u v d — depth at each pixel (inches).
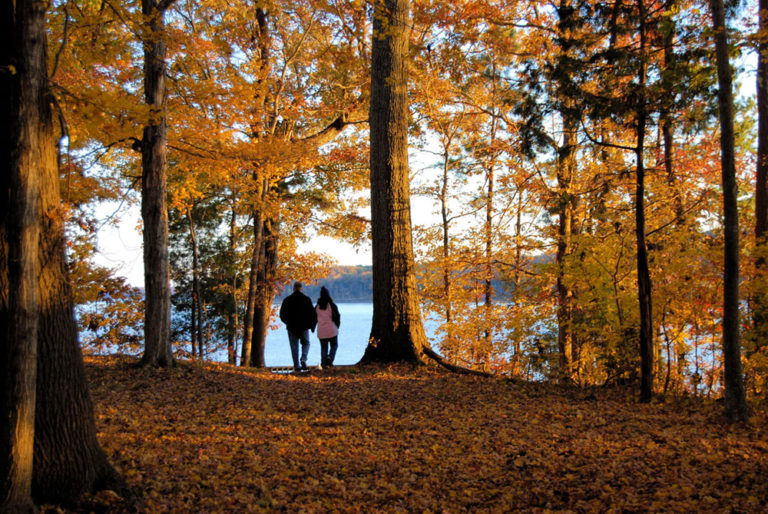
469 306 591.5
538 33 491.8
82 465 136.1
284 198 671.8
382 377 350.9
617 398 301.4
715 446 201.3
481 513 155.6
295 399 292.2
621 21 298.5
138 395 269.6
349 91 574.9
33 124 120.0
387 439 222.8
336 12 448.8
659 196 440.8
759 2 376.2
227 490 160.1
